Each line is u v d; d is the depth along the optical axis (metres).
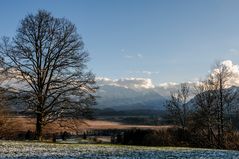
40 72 50.69
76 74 51.31
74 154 28.94
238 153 33.00
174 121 76.81
